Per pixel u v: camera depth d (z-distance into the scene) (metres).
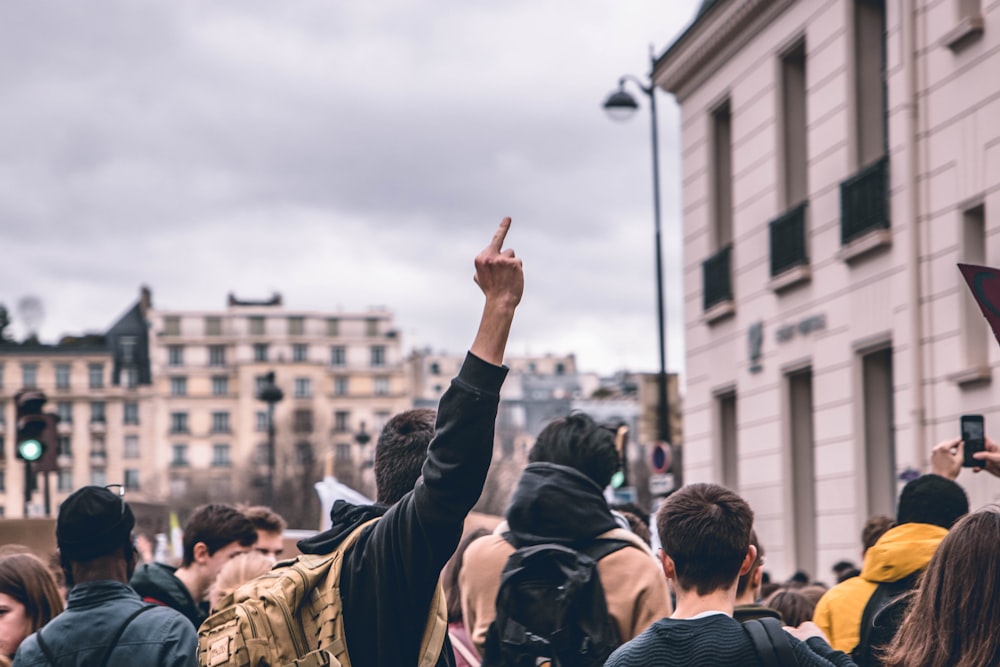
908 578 4.95
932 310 13.42
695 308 19.89
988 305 5.41
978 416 5.64
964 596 3.39
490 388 3.40
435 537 3.40
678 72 20.03
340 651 3.50
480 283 3.48
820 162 15.98
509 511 4.99
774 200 17.20
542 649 4.59
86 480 118.31
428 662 3.46
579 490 4.87
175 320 122.62
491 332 3.44
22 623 5.12
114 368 121.00
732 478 19.16
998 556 3.39
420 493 3.40
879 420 14.96
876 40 15.28
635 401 101.06
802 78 17.14
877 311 14.52
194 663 4.39
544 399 125.69
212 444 120.94
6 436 116.88
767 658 3.54
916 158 13.77
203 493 110.75
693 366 19.94
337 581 3.56
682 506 3.84
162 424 120.31
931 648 3.43
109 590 4.47
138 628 4.39
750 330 17.81
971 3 13.04
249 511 7.24
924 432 13.46
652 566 4.77
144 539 11.68
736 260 18.41
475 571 5.10
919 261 13.66
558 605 4.64
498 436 116.19
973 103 12.77
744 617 4.72
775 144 17.17
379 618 3.48
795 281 16.39
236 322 122.88
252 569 5.74
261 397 41.91
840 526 15.38
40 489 116.81
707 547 3.77
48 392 118.12
